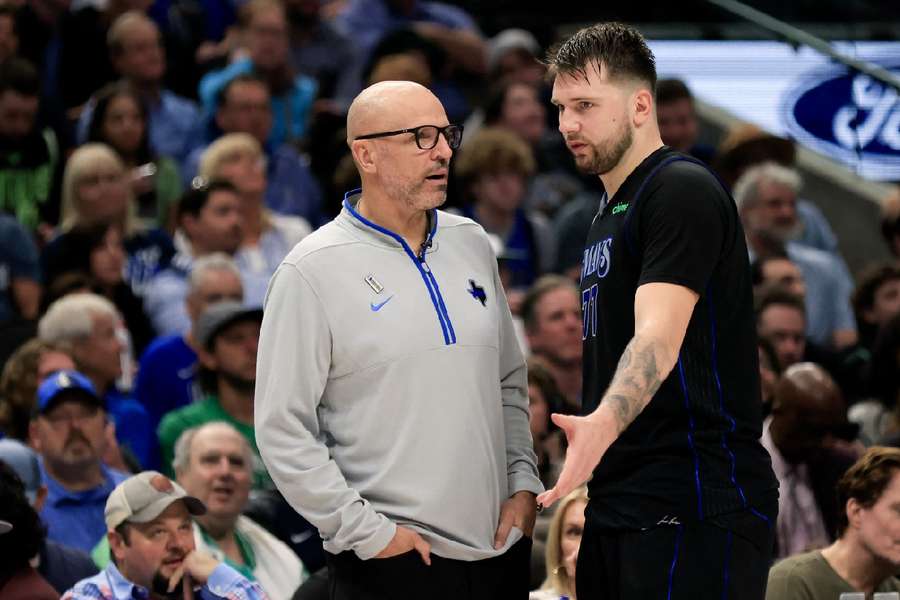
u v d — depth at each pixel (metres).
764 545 12.99
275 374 13.38
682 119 33.47
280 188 33.34
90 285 27.44
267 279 29.66
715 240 12.64
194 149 35.12
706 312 12.85
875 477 18.41
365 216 13.85
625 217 12.98
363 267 13.54
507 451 14.27
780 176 30.52
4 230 28.44
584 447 11.53
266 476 22.61
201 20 40.38
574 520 18.06
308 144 34.50
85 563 19.41
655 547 12.70
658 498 12.74
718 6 41.66
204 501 20.08
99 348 24.77
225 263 26.19
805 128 40.66
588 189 36.31
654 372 12.02
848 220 39.88
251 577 20.12
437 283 13.70
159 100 35.31
